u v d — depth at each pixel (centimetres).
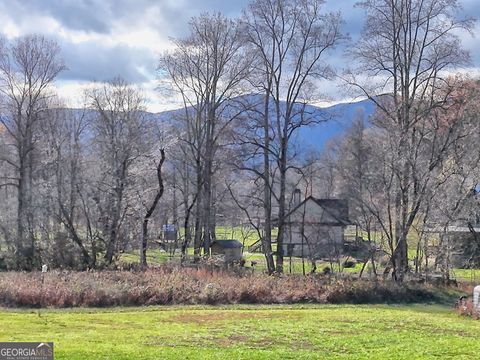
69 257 4659
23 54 5622
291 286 3638
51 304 3091
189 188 7019
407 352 1794
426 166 4319
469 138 4372
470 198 4547
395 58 4334
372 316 2897
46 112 5659
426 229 4491
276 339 2089
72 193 5025
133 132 5178
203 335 2172
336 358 1669
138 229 5088
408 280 4025
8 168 5953
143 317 2791
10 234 4928
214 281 3606
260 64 4697
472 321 2817
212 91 5012
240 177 5547
